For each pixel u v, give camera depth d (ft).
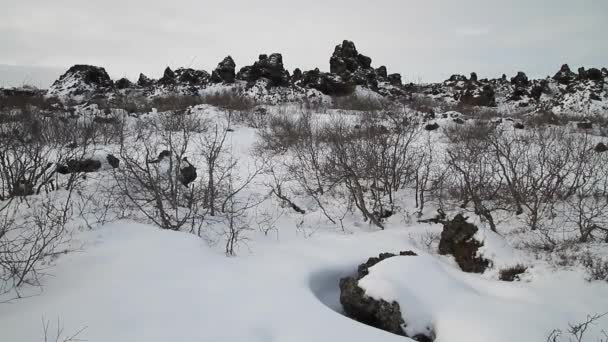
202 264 22.43
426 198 37.50
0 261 19.66
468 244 27.09
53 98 90.53
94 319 16.79
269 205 36.50
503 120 73.15
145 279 20.11
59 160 31.60
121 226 26.08
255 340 16.53
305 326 17.84
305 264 24.76
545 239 27.58
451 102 122.72
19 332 15.88
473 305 20.34
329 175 41.60
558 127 65.77
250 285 20.85
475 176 35.12
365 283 21.29
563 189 34.53
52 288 19.16
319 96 109.81
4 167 28.84
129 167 30.04
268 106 92.07
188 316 17.51
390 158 40.16
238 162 49.80
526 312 19.62
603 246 25.07
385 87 130.00
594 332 18.12
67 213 26.96
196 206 31.86
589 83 98.27
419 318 19.97
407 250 28.48
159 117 60.18
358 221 35.06
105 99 95.45
